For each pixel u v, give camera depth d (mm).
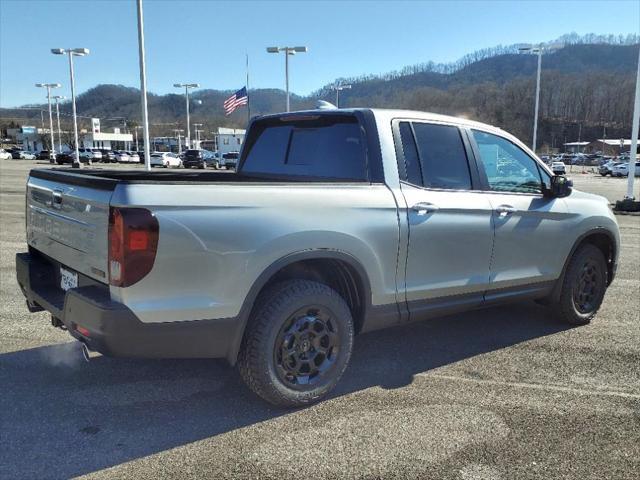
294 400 3598
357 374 4262
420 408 3697
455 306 4410
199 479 2885
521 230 4746
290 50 35938
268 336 3439
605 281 5656
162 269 3023
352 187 3775
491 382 4137
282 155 4770
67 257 3521
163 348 3133
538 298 5199
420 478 2914
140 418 3525
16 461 3016
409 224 3971
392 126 4129
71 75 46531
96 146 114438
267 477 2908
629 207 19500
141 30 21250
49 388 3941
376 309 3936
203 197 3141
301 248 3461
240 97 37375
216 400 3791
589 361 4574
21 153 86938
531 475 2947
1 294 6344
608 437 3344
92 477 2887
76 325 3146
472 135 4613
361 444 3238
